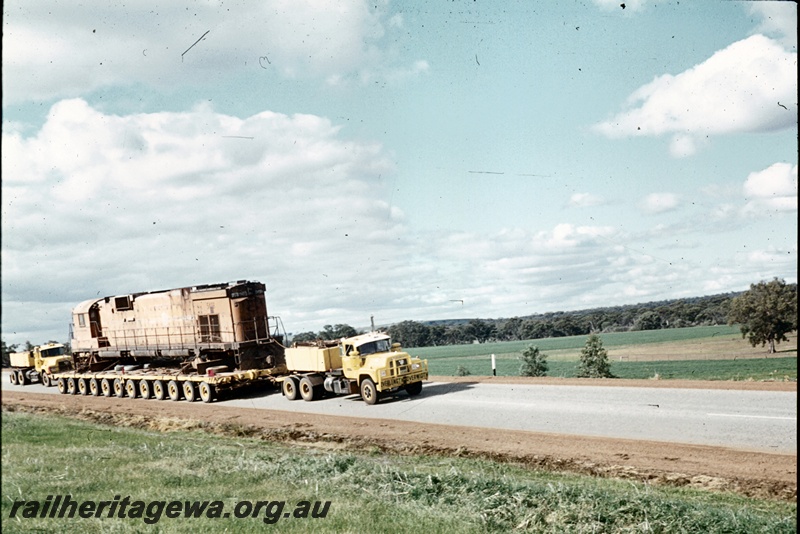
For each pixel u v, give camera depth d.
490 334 170.38
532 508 10.66
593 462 14.41
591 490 11.30
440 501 11.25
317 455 16.14
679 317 159.25
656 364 78.56
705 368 68.38
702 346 103.38
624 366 79.06
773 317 79.56
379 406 24.16
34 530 9.66
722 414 18.03
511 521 10.23
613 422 18.28
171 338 32.88
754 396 20.20
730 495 11.73
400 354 25.05
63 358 43.41
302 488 12.18
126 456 14.99
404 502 11.33
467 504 11.03
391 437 18.62
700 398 20.59
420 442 17.72
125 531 9.61
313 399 27.20
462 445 16.97
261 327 30.67
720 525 9.52
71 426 21.52
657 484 12.77
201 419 24.55
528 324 177.75
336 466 14.09
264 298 30.92
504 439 17.19
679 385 23.30
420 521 10.05
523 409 21.25
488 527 9.94
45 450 15.86
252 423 22.77
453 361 102.69
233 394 31.33
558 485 11.69
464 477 12.61
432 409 22.62
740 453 14.08
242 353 29.91
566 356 106.06
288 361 28.22
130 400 33.22
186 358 33.00
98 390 36.59
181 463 14.26
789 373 52.72
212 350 30.88
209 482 12.55
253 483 12.57
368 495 11.66
